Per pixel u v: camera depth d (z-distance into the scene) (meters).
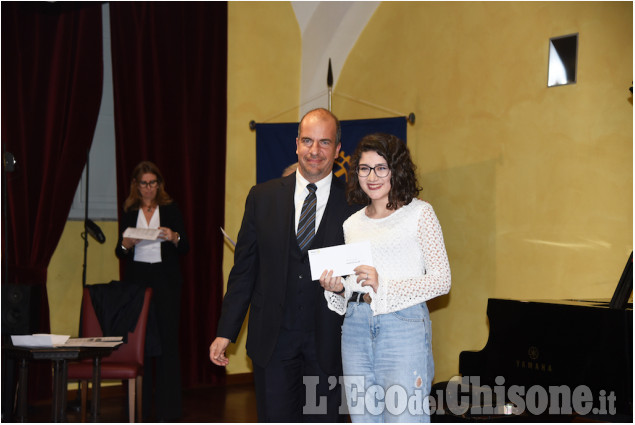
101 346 3.53
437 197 5.30
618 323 2.83
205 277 6.18
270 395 2.76
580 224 4.25
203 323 6.18
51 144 5.50
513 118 4.73
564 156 4.38
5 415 4.09
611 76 4.12
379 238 2.41
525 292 4.58
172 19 6.06
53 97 5.53
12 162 4.83
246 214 2.99
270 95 6.59
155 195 5.12
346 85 6.26
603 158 4.14
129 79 5.85
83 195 5.90
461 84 5.14
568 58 4.38
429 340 2.39
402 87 5.69
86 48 5.64
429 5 5.46
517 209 4.67
